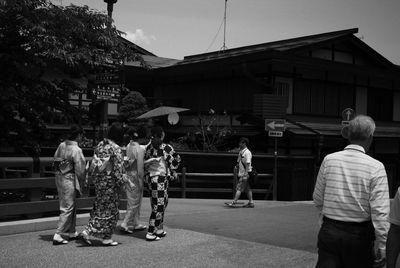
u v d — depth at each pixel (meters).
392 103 25.31
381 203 3.63
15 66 9.89
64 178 7.37
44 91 10.50
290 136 19.00
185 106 24.47
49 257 6.55
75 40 10.34
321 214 4.01
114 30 10.87
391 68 23.58
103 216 7.25
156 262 6.46
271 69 20.28
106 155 7.20
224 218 10.35
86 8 10.38
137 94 22.33
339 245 3.74
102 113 10.85
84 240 7.46
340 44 22.64
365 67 22.38
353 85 23.33
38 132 10.95
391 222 3.51
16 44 10.07
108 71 10.83
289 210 12.32
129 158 8.18
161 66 26.09
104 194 7.24
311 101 21.66
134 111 21.77
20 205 8.12
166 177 7.85
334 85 22.56
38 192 8.55
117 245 7.38
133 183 8.23
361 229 3.72
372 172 3.73
